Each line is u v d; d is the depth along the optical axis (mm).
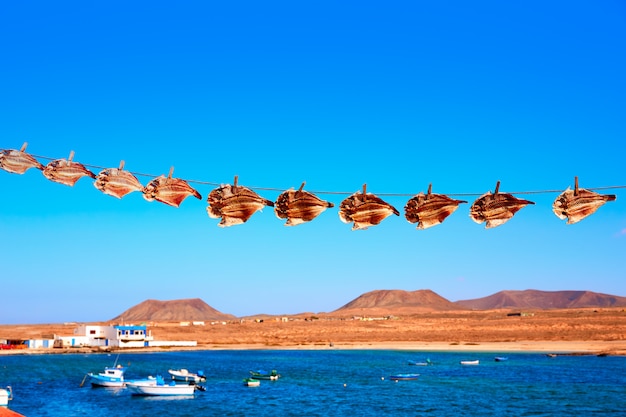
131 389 82625
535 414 64688
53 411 70750
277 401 76812
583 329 190875
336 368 120750
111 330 186250
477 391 82812
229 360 144250
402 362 133000
